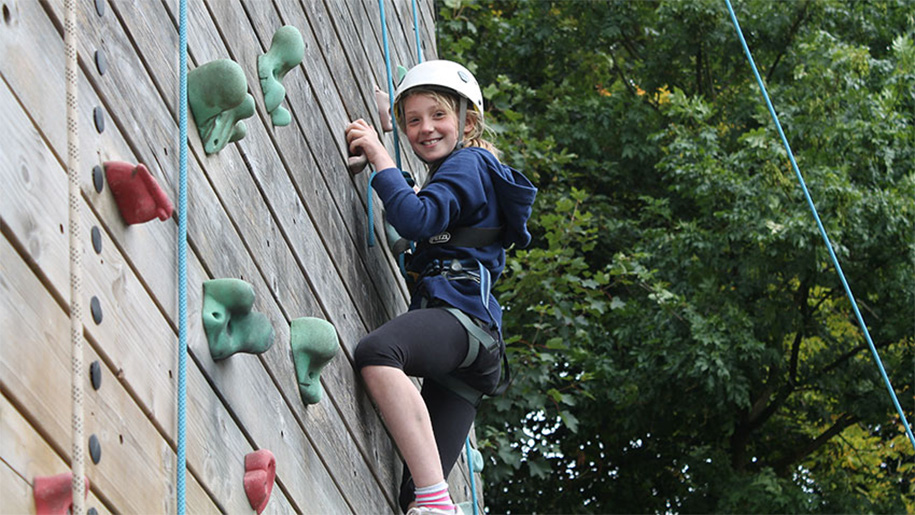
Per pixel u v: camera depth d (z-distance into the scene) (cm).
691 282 1035
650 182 1178
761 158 992
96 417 152
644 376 1030
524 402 862
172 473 174
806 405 1152
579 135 1138
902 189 982
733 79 1173
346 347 282
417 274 295
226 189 218
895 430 1192
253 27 256
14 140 142
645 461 1170
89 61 168
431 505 255
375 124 370
